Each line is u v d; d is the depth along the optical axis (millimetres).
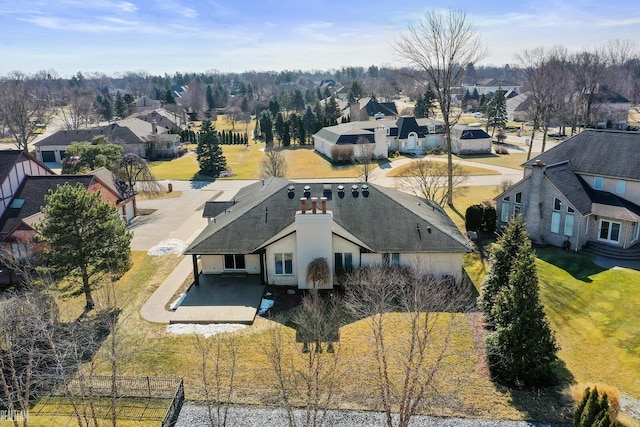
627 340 22828
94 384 20453
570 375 20641
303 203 28672
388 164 75812
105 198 42281
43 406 19594
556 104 80312
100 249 26578
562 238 35812
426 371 20656
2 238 32938
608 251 34000
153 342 23766
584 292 28000
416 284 20344
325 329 22297
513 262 21688
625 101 105875
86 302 27859
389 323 24750
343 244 29266
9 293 28672
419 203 36531
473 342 23125
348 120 110250
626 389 19531
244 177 70812
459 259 29500
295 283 30062
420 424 18031
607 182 36875
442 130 87375
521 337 19781
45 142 87875
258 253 29906
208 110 173500
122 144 82125
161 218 48062
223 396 19734
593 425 15773
